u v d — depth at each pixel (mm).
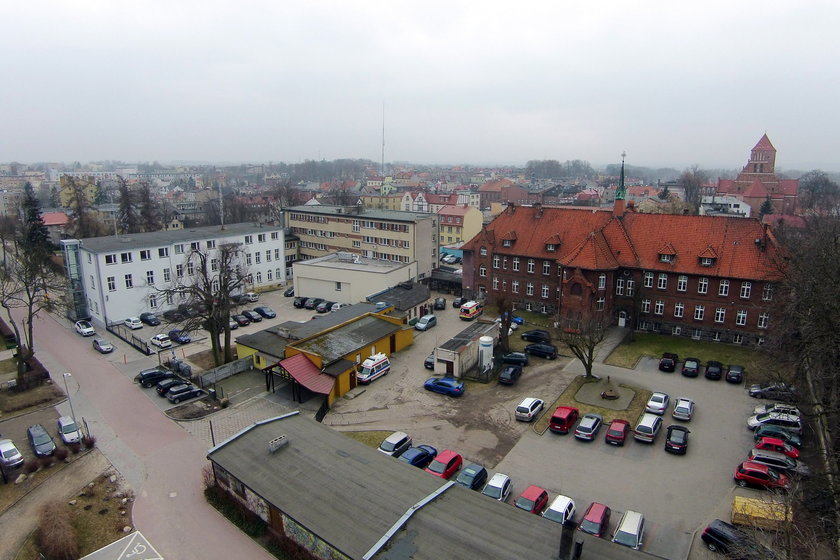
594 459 37500
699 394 46844
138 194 135625
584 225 67312
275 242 88875
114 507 33531
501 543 24531
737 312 56781
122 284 68875
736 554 25875
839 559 25438
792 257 49125
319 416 43938
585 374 51250
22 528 32219
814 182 197000
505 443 39781
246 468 31906
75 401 48188
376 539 25391
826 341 33781
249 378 52375
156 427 43344
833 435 33438
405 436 38906
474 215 129125
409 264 80125
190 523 31812
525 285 69875
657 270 59844
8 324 71875
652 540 29484
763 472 33375
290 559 28391
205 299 54031
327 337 53188
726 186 179000
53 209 175875
